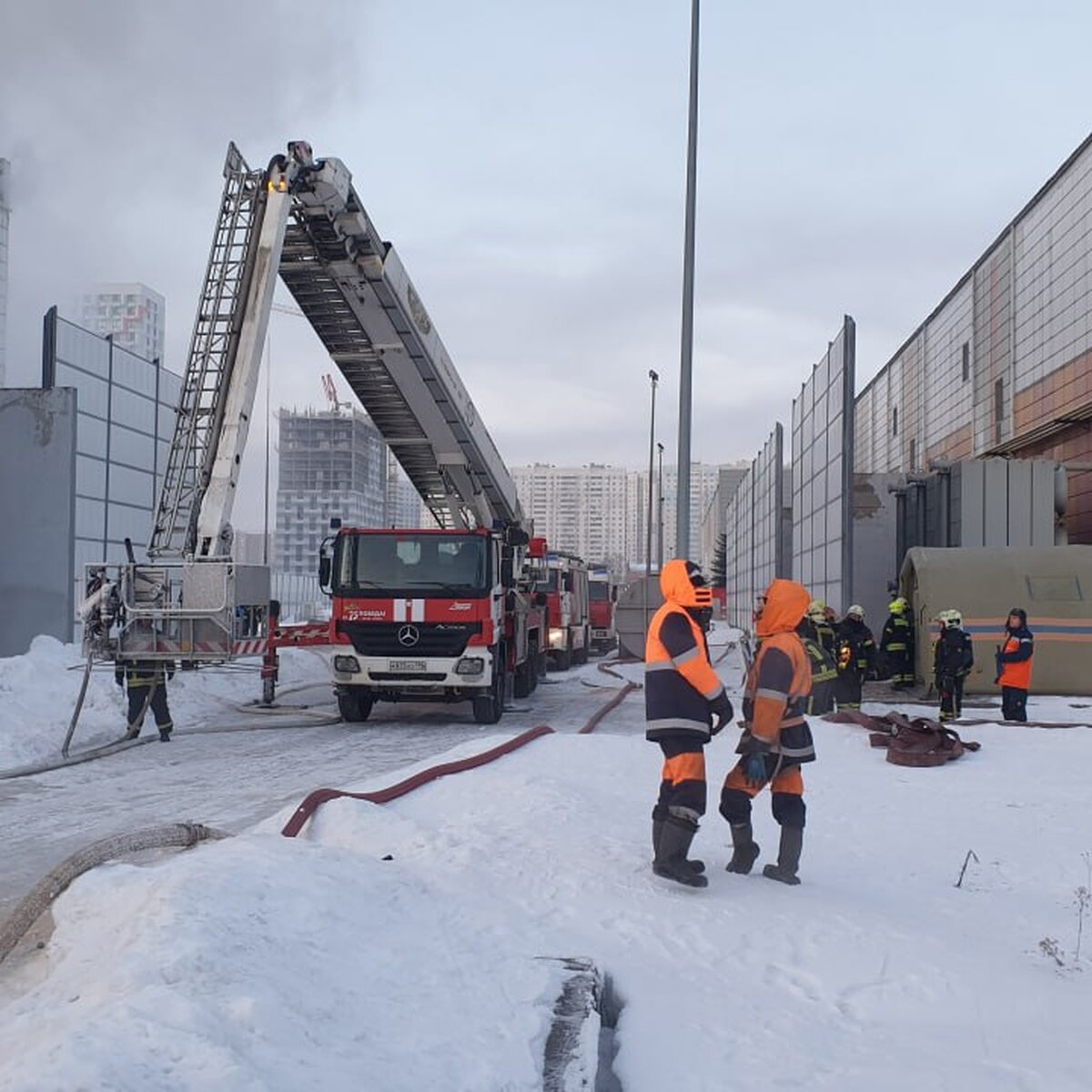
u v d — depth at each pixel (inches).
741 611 2069.4
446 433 743.1
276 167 561.0
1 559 869.2
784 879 247.8
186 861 198.2
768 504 1486.2
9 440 877.2
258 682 877.2
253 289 555.2
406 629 613.3
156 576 539.2
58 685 612.7
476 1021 147.4
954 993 181.8
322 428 4795.8
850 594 813.2
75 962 165.5
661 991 179.0
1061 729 523.5
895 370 2023.9
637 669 1114.7
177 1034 116.6
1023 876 268.2
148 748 540.4
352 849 265.1
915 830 315.3
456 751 426.3
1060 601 745.6
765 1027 166.6
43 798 399.2
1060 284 1151.0
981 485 966.4
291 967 150.4
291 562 4746.6
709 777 406.6
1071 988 187.9
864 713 581.6
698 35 759.7
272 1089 111.7
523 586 765.3
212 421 555.2
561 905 219.9
